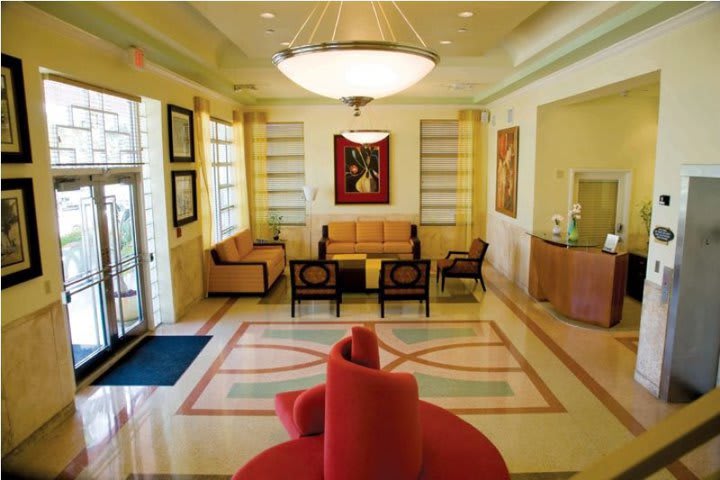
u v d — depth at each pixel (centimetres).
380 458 203
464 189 967
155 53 504
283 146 969
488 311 651
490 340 546
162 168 578
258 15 426
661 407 400
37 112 353
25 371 339
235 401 413
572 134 700
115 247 516
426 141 970
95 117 470
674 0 341
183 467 324
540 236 690
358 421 202
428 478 232
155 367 481
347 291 723
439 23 451
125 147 527
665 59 402
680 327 396
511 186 805
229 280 723
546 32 521
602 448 344
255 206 966
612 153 708
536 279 699
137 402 412
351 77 209
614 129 703
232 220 898
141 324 574
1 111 314
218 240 810
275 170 976
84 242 461
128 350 523
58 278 376
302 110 953
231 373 468
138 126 554
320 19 437
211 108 758
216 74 676
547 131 697
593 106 695
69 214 437
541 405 403
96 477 314
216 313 650
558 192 711
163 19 461
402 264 612
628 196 723
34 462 329
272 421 381
